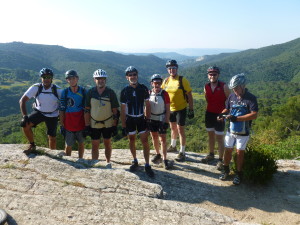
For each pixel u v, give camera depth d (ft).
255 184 16.51
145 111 17.28
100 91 17.12
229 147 16.67
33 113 17.97
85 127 18.43
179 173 18.11
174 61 19.72
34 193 13.32
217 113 19.16
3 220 10.78
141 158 21.42
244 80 15.23
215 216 12.59
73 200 12.83
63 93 18.24
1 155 17.30
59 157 17.44
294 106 100.53
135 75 16.20
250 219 12.96
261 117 146.61
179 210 12.71
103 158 21.81
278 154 27.68
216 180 17.24
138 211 12.37
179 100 19.80
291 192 15.65
